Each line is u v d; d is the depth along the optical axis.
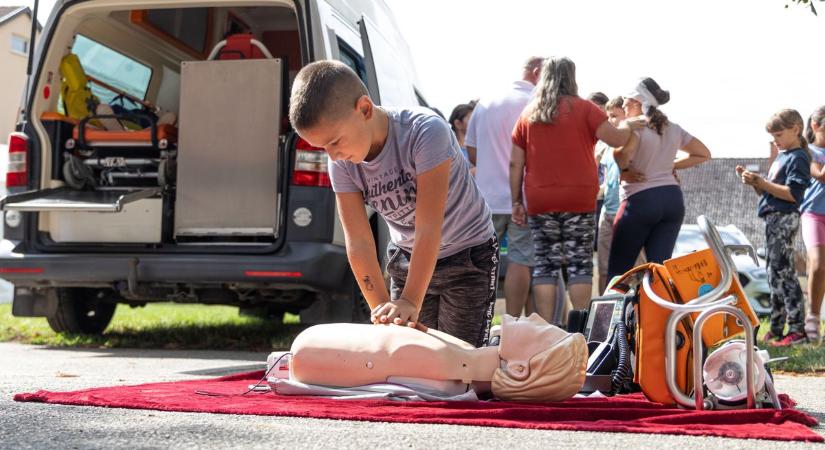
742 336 2.53
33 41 5.51
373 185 2.68
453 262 2.95
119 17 6.06
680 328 2.54
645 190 4.96
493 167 5.43
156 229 5.18
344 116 2.34
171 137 5.46
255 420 2.16
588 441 1.91
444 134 2.60
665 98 5.00
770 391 2.43
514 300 5.15
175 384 3.07
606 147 6.21
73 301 5.99
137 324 7.31
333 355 2.56
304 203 4.97
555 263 4.76
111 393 2.65
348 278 5.16
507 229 5.30
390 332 2.54
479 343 3.02
